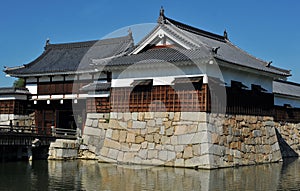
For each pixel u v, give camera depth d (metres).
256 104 35.34
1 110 44.31
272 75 36.69
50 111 43.78
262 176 26.61
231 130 31.75
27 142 34.19
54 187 22.16
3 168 29.97
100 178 25.31
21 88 44.22
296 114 48.44
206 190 21.33
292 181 24.56
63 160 35.94
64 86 43.06
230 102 31.92
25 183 23.36
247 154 33.31
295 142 47.22
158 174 26.84
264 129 36.22
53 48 50.38
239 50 39.94
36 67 45.72
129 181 24.12
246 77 34.22
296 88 53.16
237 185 22.86
